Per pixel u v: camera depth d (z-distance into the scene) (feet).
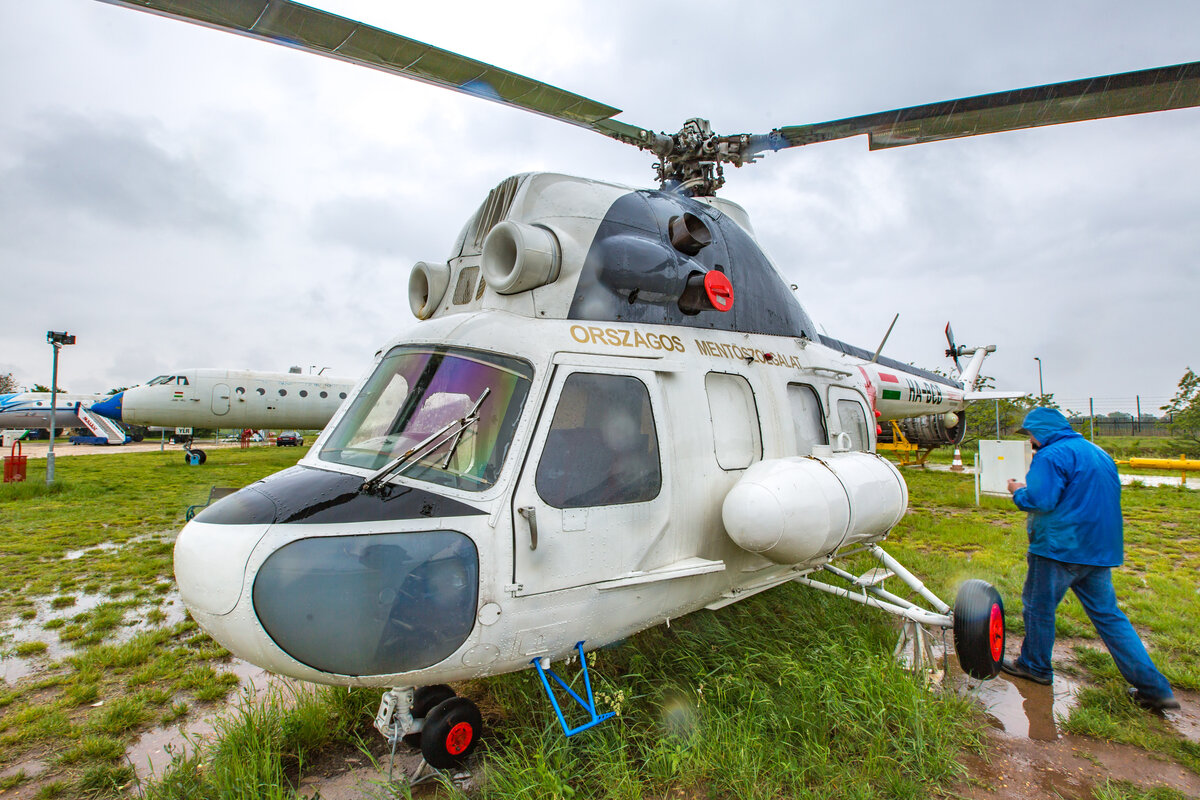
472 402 8.78
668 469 9.88
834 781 8.53
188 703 11.88
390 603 7.42
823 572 17.46
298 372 73.61
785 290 14.43
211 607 7.25
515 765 8.31
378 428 9.15
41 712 11.30
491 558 7.95
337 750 9.88
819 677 10.48
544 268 9.53
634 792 8.02
